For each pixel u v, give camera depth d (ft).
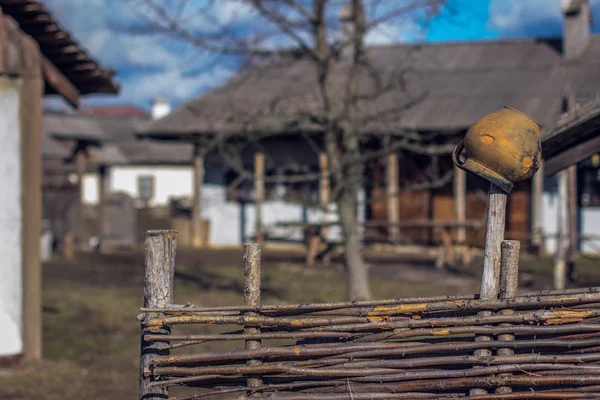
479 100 62.80
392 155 61.67
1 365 24.91
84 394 22.18
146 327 11.94
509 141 10.75
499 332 10.93
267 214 69.62
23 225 25.39
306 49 32.37
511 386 11.12
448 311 11.28
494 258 11.05
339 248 61.98
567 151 18.72
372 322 11.25
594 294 10.82
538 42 73.31
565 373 10.89
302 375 11.40
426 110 61.77
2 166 25.08
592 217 61.46
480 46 74.28
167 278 12.21
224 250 66.90
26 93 25.54
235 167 36.55
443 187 64.44
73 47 27.02
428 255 61.67
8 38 25.02
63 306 36.88
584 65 66.95
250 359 11.61
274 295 39.37
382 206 65.41
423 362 11.20
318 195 67.72
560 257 41.96
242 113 35.09
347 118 33.40
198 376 11.78
